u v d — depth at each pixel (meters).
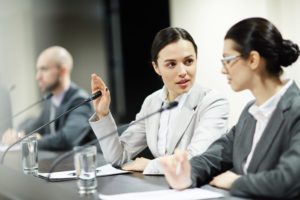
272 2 4.36
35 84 6.00
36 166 2.57
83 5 6.41
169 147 2.63
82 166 2.05
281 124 1.94
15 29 6.03
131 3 5.94
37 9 6.15
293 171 1.77
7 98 4.91
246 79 1.98
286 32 4.29
